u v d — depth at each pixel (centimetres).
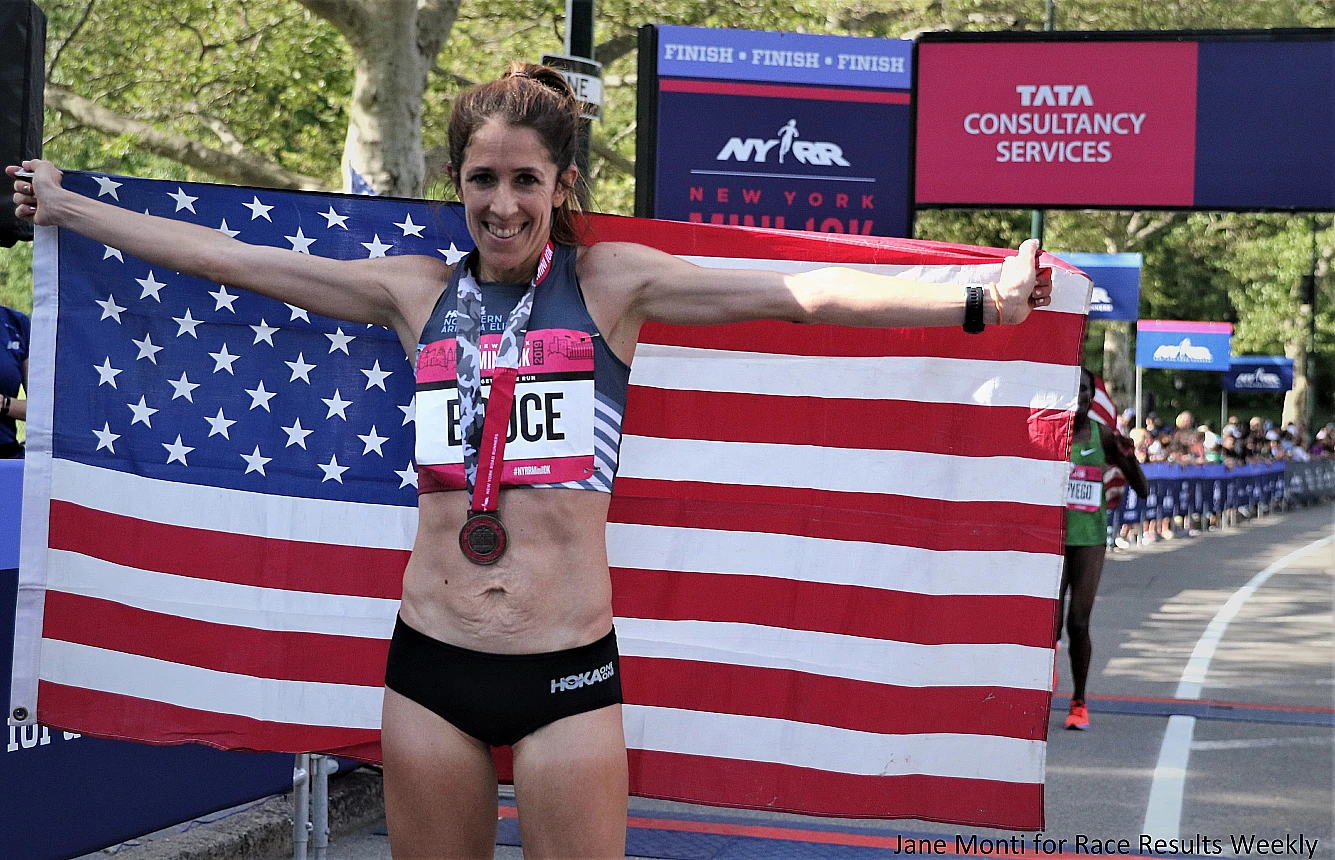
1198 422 5550
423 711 288
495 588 284
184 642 385
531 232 285
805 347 382
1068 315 370
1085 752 720
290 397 390
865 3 2102
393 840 296
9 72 398
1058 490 372
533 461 286
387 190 1527
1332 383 4859
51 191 314
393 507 393
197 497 386
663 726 389
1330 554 2098
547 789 282
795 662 385
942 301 286
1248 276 4281
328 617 391
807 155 757
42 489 376
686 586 388
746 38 747
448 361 292
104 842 447
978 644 377
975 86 781
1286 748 732
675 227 375
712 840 557
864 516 381
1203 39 766
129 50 1872
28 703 376
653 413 386
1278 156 769
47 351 376
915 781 381
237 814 523
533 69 295
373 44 1506
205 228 314
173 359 385
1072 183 782
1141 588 1612
